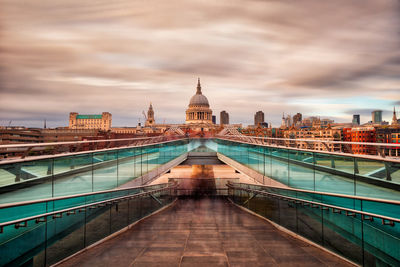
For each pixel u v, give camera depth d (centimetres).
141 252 796
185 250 813
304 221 928
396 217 598
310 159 989
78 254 792
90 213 862
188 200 2167
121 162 1188
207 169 3884
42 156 720
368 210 672
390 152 658
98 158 1005
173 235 1008
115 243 899
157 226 1176
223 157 2605
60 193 791
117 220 1044
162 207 1698
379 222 626
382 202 632
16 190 630
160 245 867
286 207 1062
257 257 752
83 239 826
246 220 1309
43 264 671
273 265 693
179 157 2495
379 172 663
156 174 1692
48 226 687
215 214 1484
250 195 1567
